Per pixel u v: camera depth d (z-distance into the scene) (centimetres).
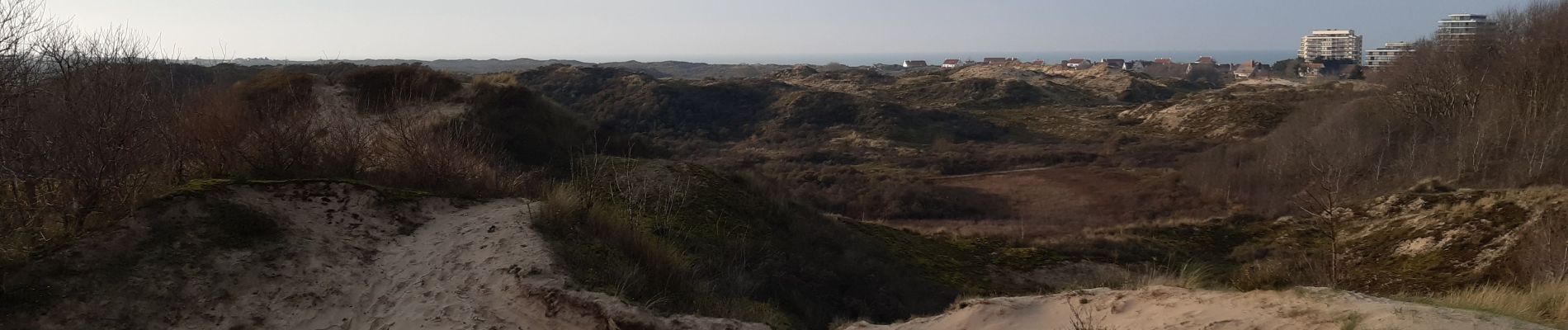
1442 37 3453
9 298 557
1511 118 2433
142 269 623
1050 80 10412
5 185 680
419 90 1716
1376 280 1408
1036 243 1888
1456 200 1667
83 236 638
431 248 756
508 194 983
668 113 6016
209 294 621
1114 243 1903
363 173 944
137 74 786
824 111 6197
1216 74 14225
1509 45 2923
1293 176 2675
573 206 832
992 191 3516
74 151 675
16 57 684
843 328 696
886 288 1254
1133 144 4928
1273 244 1884
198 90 1088
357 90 1678
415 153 988
